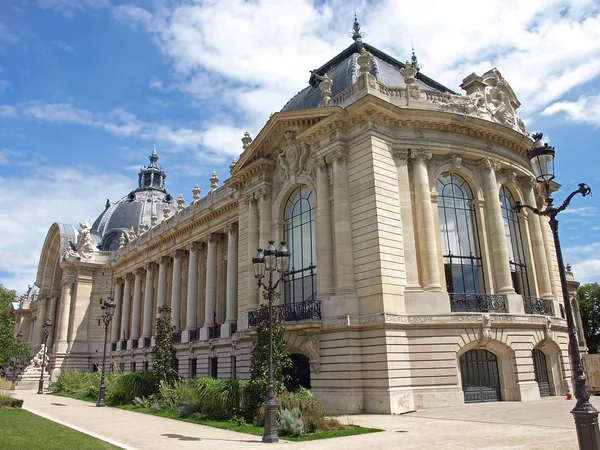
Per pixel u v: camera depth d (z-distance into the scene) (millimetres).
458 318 25094
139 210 70500
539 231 32250
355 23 36281
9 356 58969
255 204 33750
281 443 15172
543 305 30203
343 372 24219
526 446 12953
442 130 28578
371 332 24141
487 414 20281
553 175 12500
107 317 32438
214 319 43188
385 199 25891
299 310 27047
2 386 39844
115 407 28844
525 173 32125
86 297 62562
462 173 29219
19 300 94562
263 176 32938
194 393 23359
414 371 23969
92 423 20891
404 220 26516
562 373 29172
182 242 49219
